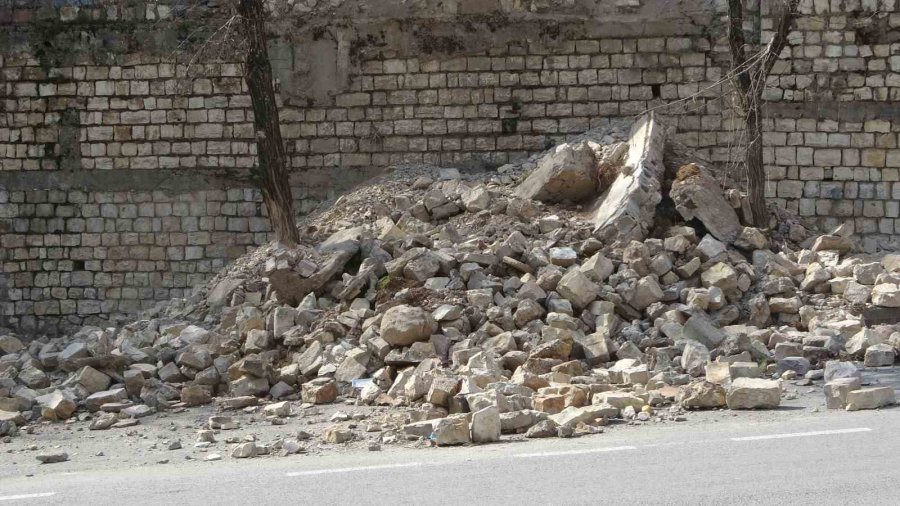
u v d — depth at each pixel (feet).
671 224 52.34
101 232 65.05
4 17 65.00
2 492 25.91
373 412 36.09
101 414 38.91
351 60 64.54
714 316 45.19
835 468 23.67
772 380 36.58
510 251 47.55
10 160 65.57
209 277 64.59
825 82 62.59
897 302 44.80
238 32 61.00
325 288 47.91
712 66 63.10
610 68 63.57
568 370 38.11
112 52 64.95
